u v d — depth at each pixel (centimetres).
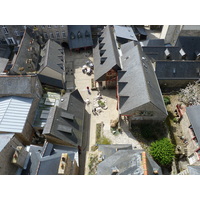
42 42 4822
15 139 2645
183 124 3438
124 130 3534
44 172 2252
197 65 4056
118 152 2461
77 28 5362
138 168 1873
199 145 2733
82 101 3778
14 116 3084
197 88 3803
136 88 3353
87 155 3127
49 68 3912
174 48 4456
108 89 4403
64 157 2194
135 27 6034
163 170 3042
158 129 3478
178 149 3219
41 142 3453
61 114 3155
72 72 4869
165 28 5350
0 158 2225
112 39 4659
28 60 3925
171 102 3997
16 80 3275
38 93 3656
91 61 5178
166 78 4034
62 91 4025
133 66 3762
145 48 4519
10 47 5541
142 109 3167
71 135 3075
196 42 4588
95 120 3803
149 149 3166
